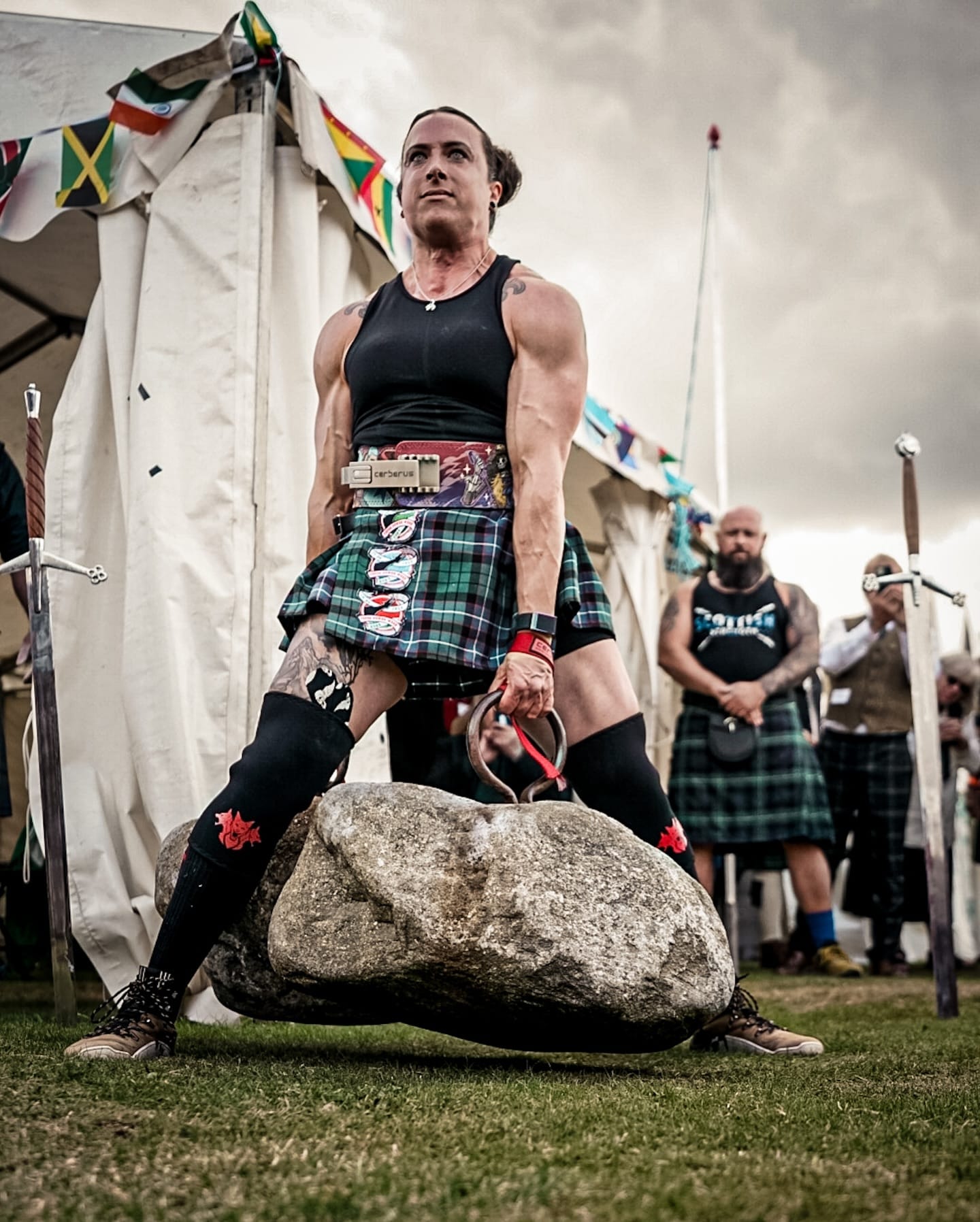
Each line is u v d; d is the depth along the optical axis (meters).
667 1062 2.13
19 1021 2.46
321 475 2.31
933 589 3.38
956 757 5.45
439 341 2.16
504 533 2.11
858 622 5.52
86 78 3.09
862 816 5.42
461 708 4.28
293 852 2.10
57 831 2.35
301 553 2.96
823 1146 1.36
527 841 1.76
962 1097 1.67
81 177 3.02
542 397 2.12
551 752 2.34
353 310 2.34
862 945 7.08
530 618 2.04
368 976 1.76
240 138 3.00
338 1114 1.46
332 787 2.02
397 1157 1.27
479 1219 1.07
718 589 4.54
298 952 1.81
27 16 3.12
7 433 3.99
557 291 2.18
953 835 5.47
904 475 3.42
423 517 2.09
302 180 3.05
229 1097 1.54
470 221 2.23
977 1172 1.25
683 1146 1.35
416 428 2.15
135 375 2.95
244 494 2.89
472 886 1.74
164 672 2.79
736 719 4.46
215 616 2.83
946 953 3.19
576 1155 1.29
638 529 5.06
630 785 2.19
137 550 2.85
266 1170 1.22
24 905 4.09
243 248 2.96
